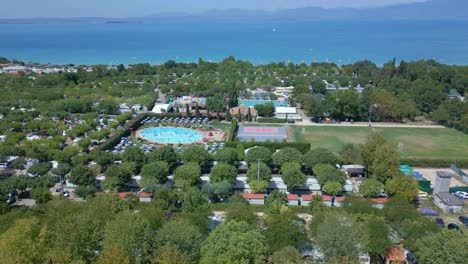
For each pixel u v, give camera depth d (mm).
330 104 171125
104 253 49500
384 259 64250
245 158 110562
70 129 148875
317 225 66812
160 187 88438
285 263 52312
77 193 89375
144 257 54281
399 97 183250
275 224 64500
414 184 88250
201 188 91938
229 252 51906
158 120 173750
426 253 55719
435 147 133875
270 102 188000
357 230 60406
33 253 51094
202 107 189500
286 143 127875
